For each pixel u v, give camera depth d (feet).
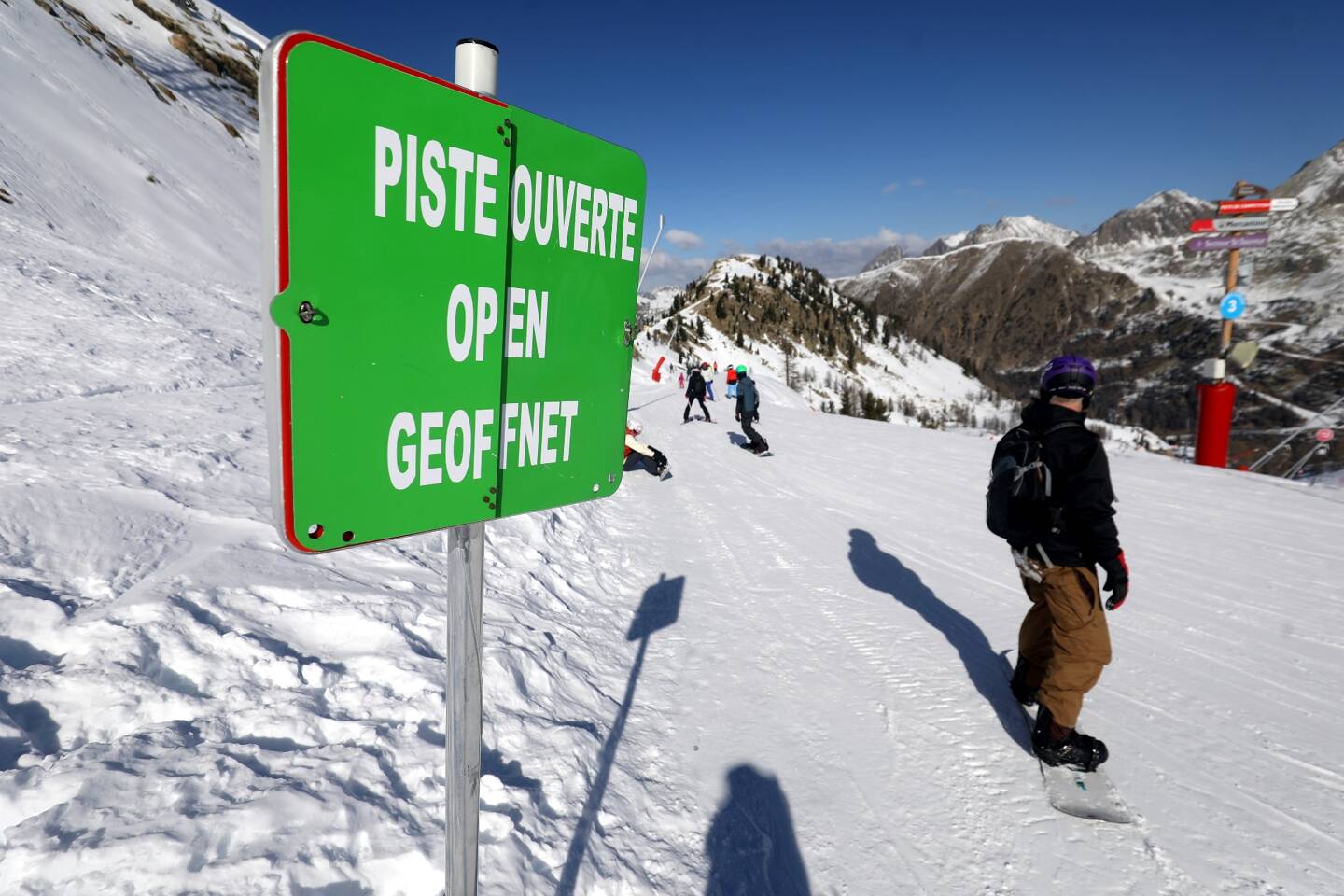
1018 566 9.22
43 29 82.12
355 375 3.67
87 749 5.54
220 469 12.91
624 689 10.81
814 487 28.48
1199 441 34.88
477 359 4.34
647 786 8.43
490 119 4.14
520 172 4.42
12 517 8.53
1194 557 18.89
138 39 139.23
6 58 59.93
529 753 8.00
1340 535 21.26
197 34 163.22
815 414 64.54
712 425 52.31
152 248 45.93
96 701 6.10
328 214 3.39
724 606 14.94
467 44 4.07
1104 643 8.70
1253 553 19.35
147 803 5.20
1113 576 8.30
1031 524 8.89
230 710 6.66
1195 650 13.08
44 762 5.29
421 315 3.94
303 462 3.51
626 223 5.43
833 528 21.77
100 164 53.98
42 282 25.35
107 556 8.48
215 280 46.26
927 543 20.22
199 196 67.62
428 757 6.88
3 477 9.68
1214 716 10.71
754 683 11.44
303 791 5.79
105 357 20.48
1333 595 16.07
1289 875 7.48
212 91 143.54
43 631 6.73
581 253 5.03
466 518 4.48
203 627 7.47
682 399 77.77
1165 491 27.58
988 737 10.02
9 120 47.85
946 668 12.12
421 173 3.79
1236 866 7.61
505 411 4.65
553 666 10.10
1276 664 12.52
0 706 5.70
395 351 3.84
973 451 39.34
